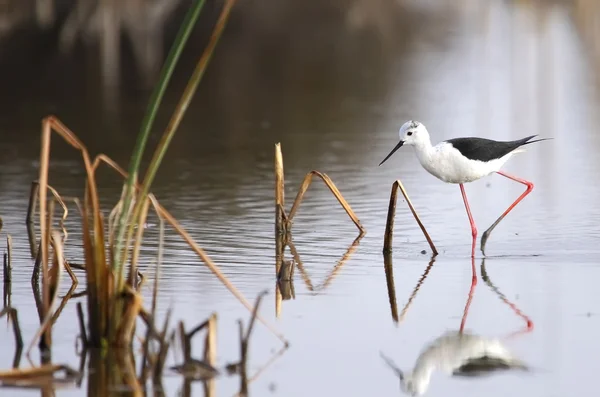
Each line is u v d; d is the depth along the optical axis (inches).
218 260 504.4
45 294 370.6
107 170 752.3
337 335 398.9
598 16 1772.9
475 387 350.0
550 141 864.3
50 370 352.8
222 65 1325.0
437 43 1528.1
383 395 343.3
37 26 1427.2
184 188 689.0
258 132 922.7
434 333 400.5
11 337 392.2
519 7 1909.4
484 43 1521.9
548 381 354.0
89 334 377.7
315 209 626.2
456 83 1197.7
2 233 561.0
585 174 732.0
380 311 427.2
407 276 479.8
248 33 1568.7
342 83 1210.6
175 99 1100.5
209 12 1526.8
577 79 1213.1
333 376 358.9
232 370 362.6
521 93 1123.3
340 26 1659.7
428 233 565.0
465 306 433.1
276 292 452.1
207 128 943.0
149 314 381.7
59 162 783.7
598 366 365.7
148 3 1445.6
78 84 1185.4
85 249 370.6
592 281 466.9
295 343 389.7
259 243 540.4
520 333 399.5
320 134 911.7
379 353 380.5
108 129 928.3
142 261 498.3
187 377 355.3
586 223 582.9
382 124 957.2
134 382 350.3
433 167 537.6
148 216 603.8
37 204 637.3
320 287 461.7
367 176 731.4
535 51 1435.8
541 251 523.5
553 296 445.4
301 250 527.8
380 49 1470.2
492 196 663.1
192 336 361.7
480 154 530.3
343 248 532.1
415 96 1115.9
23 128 932.6
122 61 1332.4
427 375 360.5
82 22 1434.5
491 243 541.6
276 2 1672.0
